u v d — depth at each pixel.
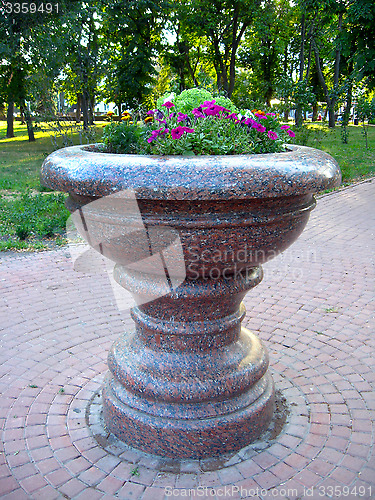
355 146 17.77
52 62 11.05
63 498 1.86
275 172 1.55
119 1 17.92
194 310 2.00
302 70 18.11
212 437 2.05
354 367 2.83
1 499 1.85
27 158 16.20
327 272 4.57
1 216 7.15
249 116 2.20
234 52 21.48
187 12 20.45
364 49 15.79
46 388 2.67
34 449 2.16
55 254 5.33
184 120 1.98
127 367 2.20
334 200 8.26
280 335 3.28
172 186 1.49
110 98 15.88
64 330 3.41
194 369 2.10
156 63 20.67
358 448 2.12
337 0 16.42
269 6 21.06
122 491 1.90
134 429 2.12
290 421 2.34
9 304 3.88
